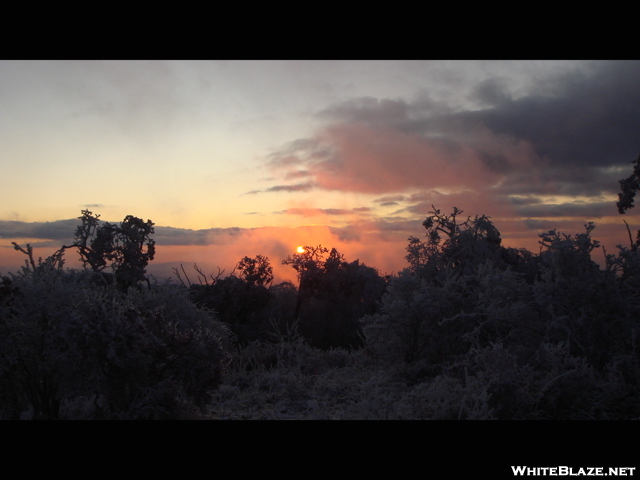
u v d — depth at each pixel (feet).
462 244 43.75
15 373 17.38
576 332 23.08
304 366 31.76
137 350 17.51
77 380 16.99
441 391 19.26
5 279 17.48
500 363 19.45
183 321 32.83
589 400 18.88
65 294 17.76
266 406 22.31
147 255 58.44
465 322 28.30
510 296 26.32
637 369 20.51
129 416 17.07
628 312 23.31
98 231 56.18
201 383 19.02
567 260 25.02
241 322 78.28
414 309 28.45
